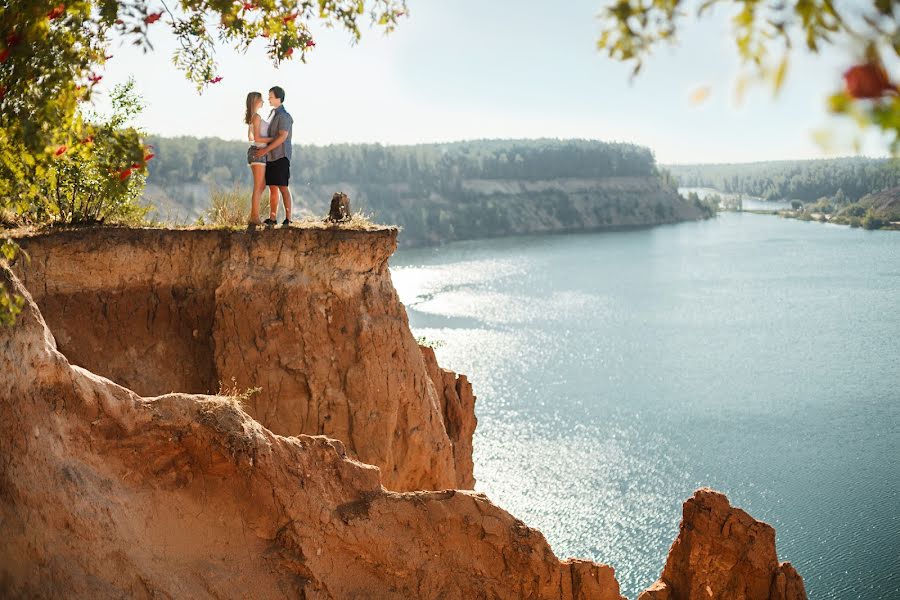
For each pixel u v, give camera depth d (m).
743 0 2.37
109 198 17.61
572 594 13.95
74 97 7.26
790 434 83.19
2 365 9.99
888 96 1.85
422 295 159.62
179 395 11.70
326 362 17.58
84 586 9.75
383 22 8.92
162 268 17.12
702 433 84.44
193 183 192.38
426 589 12.73
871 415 88.12
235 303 17.23
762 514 65.12
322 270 17.80
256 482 11.66
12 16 6.95
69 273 16.27
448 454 19.39
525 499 69.12
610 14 2.97
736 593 20.17
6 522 9.58
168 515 11.07
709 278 181.88
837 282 170.38
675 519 64.69
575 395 98.19
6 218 16.73
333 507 12.36
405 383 18.44
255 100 18.06
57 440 10.32
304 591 11.52
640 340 124.69
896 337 121.94
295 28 9.20
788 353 115.50
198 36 9.07
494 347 119.69
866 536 60.44
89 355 16.23
